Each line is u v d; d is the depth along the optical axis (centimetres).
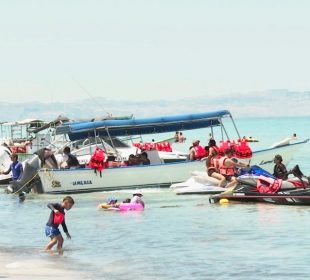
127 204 5591
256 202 5806
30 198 6750
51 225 3969
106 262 3606
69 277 3291
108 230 4597
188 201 6056
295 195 5588
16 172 7250
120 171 7019
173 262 3591
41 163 7006
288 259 3609
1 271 3419
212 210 5453
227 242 4100
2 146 8938
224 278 3250
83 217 5225
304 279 3209
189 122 7669
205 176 6550
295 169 5781
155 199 6262
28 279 3256
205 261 3600
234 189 5859
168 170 7106
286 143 7594
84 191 6981
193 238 4253
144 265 3531
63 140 8469
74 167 7131
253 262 3556
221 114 7575
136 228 4656
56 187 6950
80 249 3959
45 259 3700
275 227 4594
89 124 7288
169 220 4991
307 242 4056
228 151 6481
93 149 7800
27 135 10781
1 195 7181
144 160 7212
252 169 5850
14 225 4966
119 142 7838
